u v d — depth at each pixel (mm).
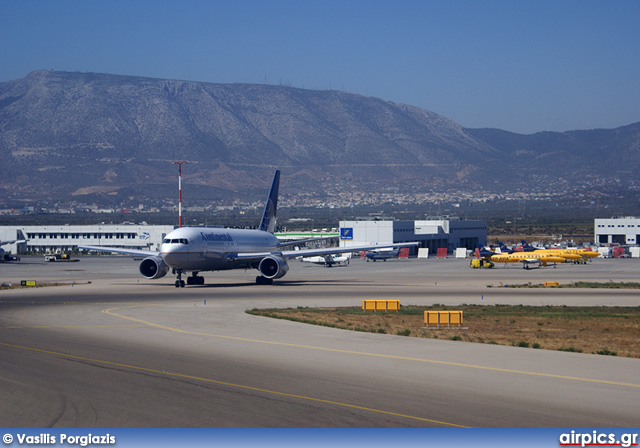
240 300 133375
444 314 99438
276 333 85688
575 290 166375
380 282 190250
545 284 179000
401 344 77125
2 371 60031
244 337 82062
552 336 89000
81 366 62500
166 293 149000
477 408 48031
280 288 165875
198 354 69438
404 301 137125
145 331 87250
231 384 54969
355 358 67438
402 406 48344
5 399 49875
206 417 45406
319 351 71688
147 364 63656
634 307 128125
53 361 65000
